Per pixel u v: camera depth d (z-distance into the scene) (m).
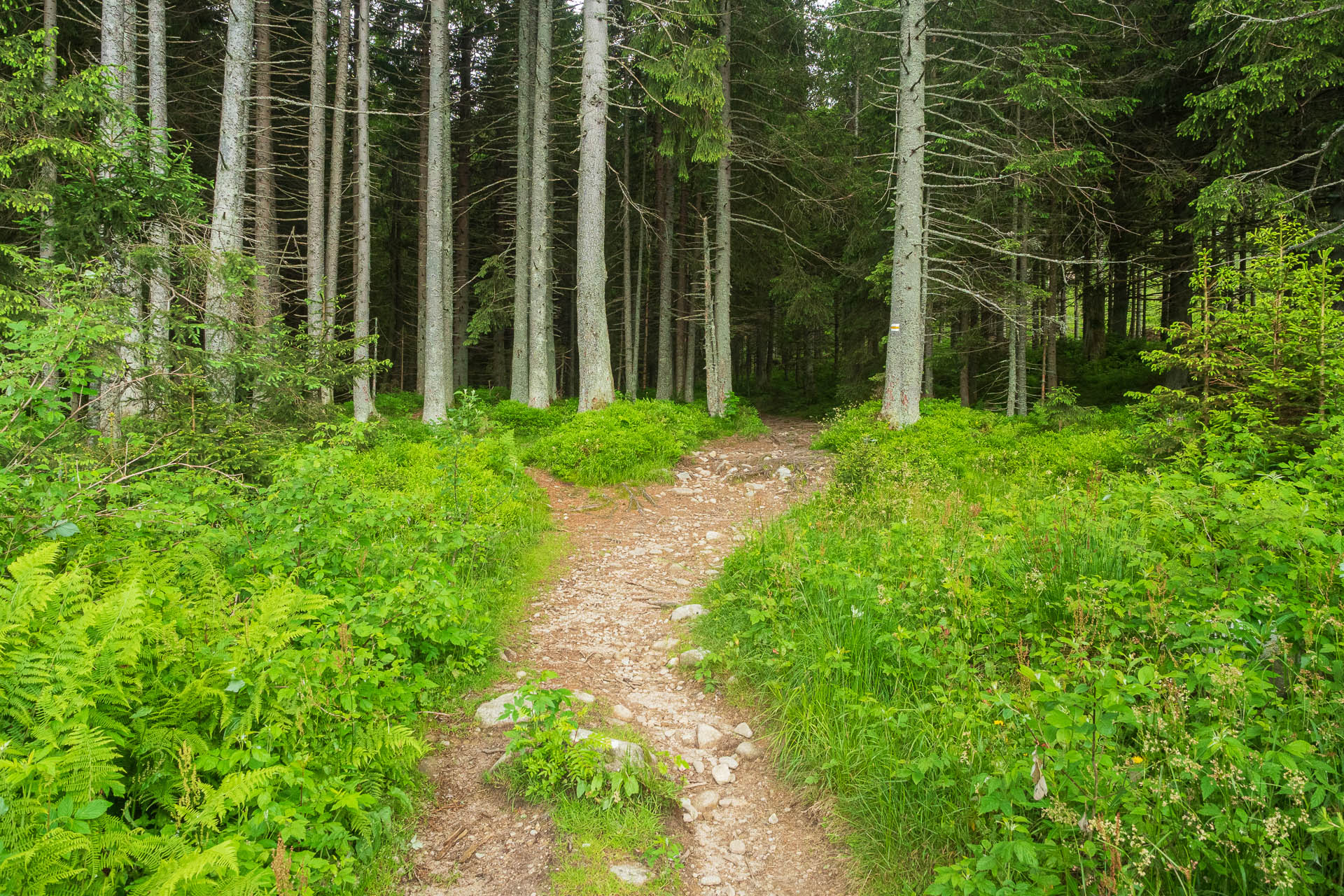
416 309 31.84
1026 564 4.83
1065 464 9.55
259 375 8.95
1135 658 3.05
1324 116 12.53
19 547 3.63
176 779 2.63
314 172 16.69
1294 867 2.11
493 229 31.27
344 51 17.97
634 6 17.34
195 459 7.24
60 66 13.36
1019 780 2.78
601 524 9.65
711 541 8.74
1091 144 14.37
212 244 11.98
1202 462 5.81
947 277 17.88
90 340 4.64
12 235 9.14
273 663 3.18
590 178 15.88
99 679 2.62
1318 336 5.80
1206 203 11.02
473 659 4.79
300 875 2.44
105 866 2.17
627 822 3.30
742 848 3.28
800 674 4.42
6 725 2.46
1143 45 14.83
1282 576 3.48
